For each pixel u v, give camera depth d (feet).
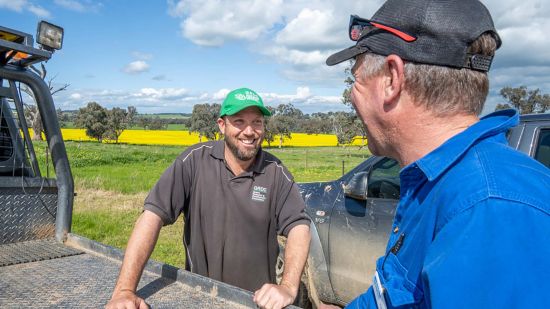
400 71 3.12
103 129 239.71
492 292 2.24
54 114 8.10
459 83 3.01
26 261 6.90
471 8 3.08
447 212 2.59
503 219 2.35
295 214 7.02
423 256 2.81
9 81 8.25
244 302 5.39
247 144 6.86
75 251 7.50
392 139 3.36
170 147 182.29
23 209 7.77
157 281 6.19
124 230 23.41
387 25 3.22
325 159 136.05
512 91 152.76
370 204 10.85
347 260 11.12
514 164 2.64
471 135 2.88
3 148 8.30
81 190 39.34
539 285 2.19
